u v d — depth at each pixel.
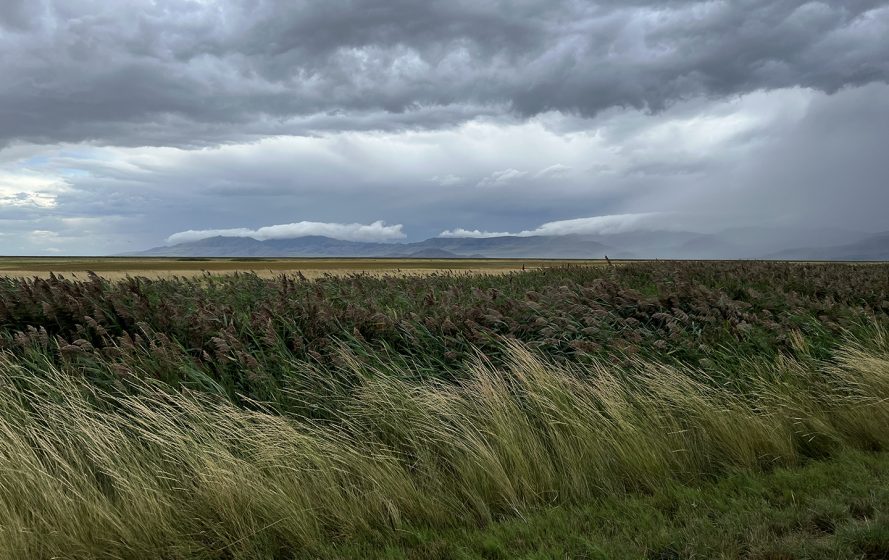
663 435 5.34
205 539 3.97
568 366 6.78
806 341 8.01
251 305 10.66
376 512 4.25
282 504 4.04
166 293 10.84
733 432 5.44
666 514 4.23
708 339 7.94
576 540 3.78
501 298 9.73
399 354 6.94
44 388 5.84
